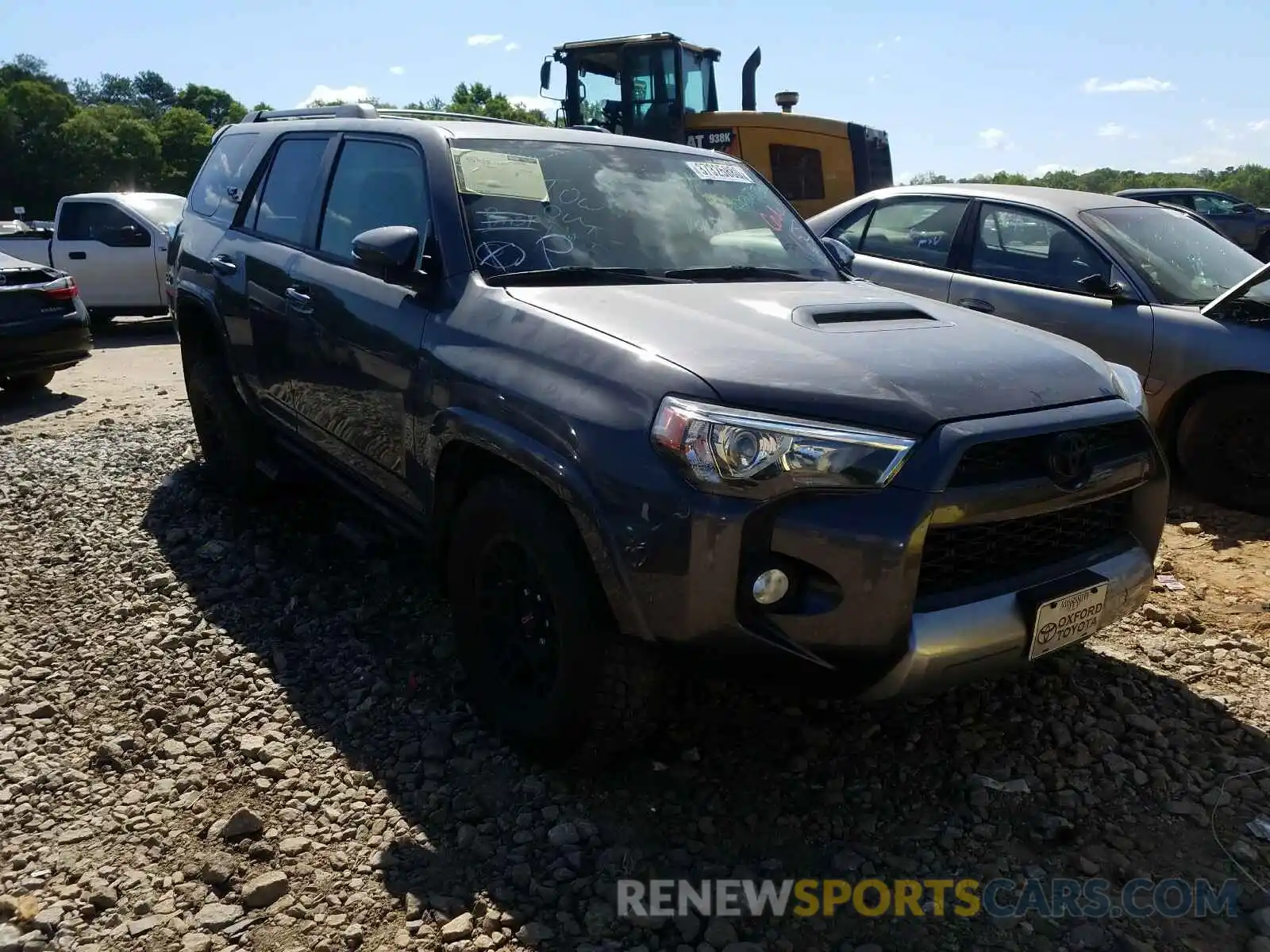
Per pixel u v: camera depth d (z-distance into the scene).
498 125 3.99
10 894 2.50
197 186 5.68
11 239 13.09
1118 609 2.94
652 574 2.53
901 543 2.40
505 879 2.58
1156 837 2.78
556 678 2.84
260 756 3.11
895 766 3.08
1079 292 5.86
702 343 2.73
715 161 4.37
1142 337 5.54
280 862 2.65
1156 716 3.37
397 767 3.05
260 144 5.02
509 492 2.92
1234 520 5.34
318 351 3.97
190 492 5.48
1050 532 2.80
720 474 2.44
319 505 5.27
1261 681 3.60
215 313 4.89
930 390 2.60
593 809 2.86
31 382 8.86
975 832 2.79
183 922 2.44
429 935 2.39
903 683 2.52
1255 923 2.46
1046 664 3.65
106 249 12.88
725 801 2.91
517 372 2.91
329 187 4.25
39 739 3.19
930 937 2.41
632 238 3.67
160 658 3.70
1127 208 6.31
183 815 2.84
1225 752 3.17
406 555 4.61
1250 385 5.24
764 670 2.58
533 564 2.88
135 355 11.43
